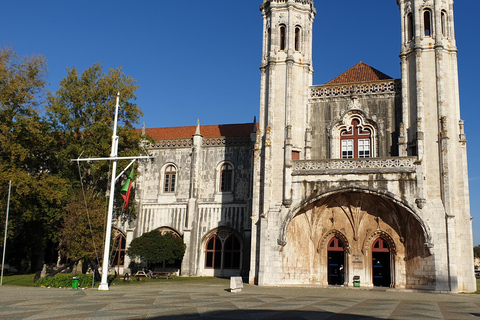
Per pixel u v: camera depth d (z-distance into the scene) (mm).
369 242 35438
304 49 38750
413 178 32406
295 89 37719
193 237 46312
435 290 30984
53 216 40781
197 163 48438
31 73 39062
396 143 35812
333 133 37469
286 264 34688
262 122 37938
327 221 36438
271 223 34938
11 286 30188
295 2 39375
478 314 18609
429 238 31516
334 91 38156
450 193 31859
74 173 43469
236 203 46719
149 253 42312
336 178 33875
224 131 52625
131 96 43938
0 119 37250
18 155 37688
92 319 15023
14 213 39531
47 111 40781
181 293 24938
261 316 16531
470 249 31469
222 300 21453
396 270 34125
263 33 40000
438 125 33188
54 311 16766
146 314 16312
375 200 35156
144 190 49719
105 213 36531
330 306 20141
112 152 28609
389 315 17578
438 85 33625
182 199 48344
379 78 39219
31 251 46531
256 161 37031
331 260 36531
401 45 36062
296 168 35031
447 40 34906
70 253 35812
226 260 46000
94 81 43875
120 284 32250
